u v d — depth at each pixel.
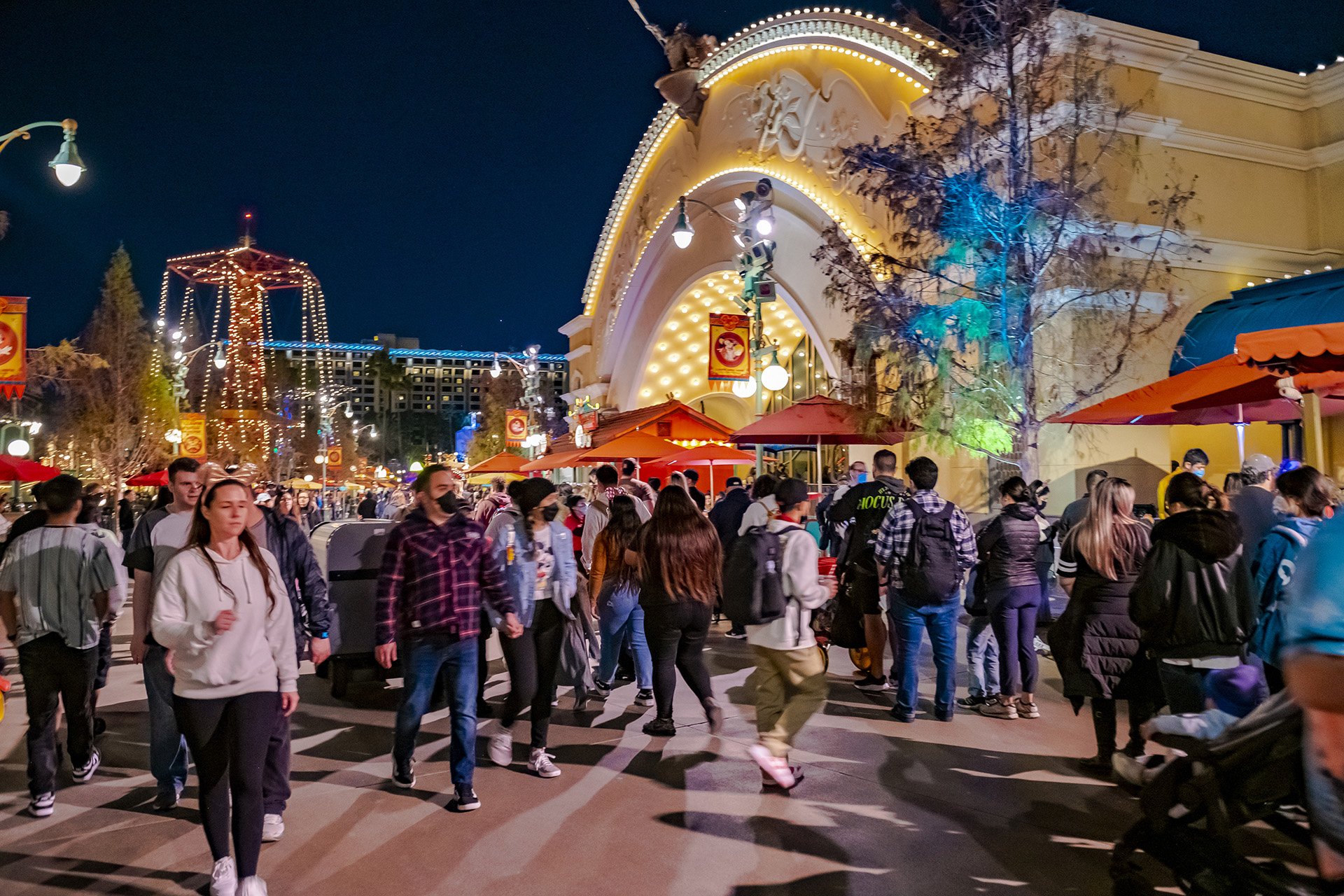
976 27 13.05
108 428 40.47
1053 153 12.77
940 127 13.41
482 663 7.98
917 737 6.96
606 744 6.93
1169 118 16.56
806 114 25.70
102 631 7.18
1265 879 3.30
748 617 5.75
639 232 38.50
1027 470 12.34
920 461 7.36
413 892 4.35
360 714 7.97
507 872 4.56
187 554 4.27
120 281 41.28
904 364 13.25
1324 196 18.02
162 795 5.54
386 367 125.75
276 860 4.72
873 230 22.22
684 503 7.02
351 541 8.49
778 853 4.79
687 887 4.39
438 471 5.63
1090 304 14.41
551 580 6.32
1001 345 12.77
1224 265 17.11
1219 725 3.71
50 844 5.01
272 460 71.06
